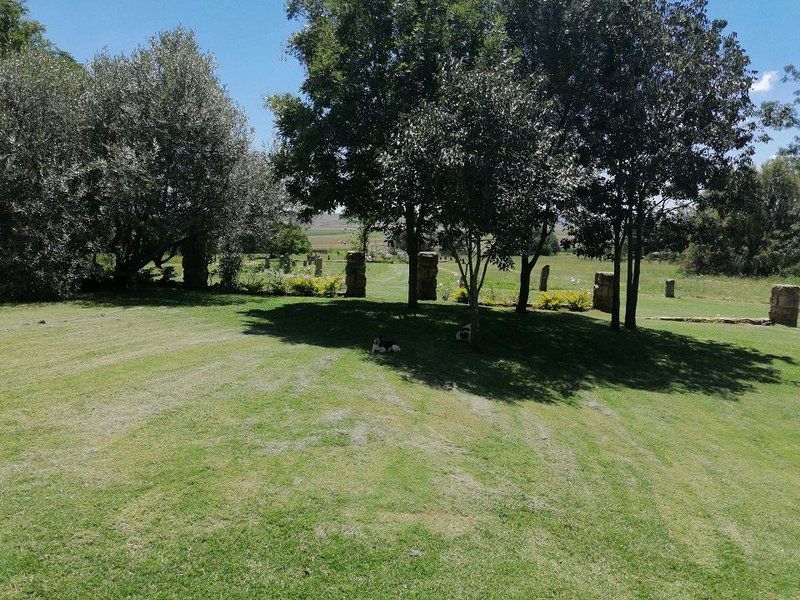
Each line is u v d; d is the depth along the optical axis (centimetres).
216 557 365
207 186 1569
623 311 1922
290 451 511
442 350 1048
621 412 823
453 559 396
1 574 329
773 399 961
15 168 1295
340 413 622
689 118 1200
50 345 830
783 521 532
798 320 1883
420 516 439
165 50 1595
